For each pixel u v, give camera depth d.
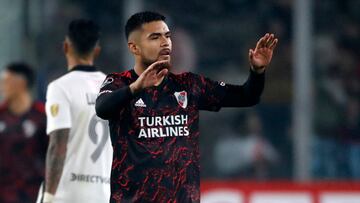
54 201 19.30
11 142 27.50
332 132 34.69
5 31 34.09
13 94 27.56
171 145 15.35
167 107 15.46
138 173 15.27
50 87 19.66
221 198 29.55
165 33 15.55
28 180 27.53
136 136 15.34
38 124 27.50
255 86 15.67
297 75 34.03
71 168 19.36
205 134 35.50
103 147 19.47
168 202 15.21
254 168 34.97
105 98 14.81
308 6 34.12
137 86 14.50
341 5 36.47
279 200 29.31
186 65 35.81
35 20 34.84
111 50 35.56
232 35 36.03
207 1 35.97
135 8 35.16
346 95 35.34
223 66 35.94
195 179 15.41
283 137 34.81
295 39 34.16
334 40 36.00
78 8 35.91
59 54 35.16
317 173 33.97
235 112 35.41
